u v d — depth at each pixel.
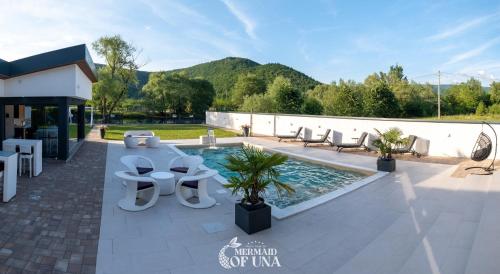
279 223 5.34
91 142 16.83
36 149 8.38
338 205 6.29
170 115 45.50
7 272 3.57
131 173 6.76
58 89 10.61
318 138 17.62
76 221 5.28
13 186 6.38
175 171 7.77
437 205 6.10
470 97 38.28
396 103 32.34
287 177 10.02
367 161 11.52
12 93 10.67
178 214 5.74
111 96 34.94
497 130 11.12
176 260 3.99
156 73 45.75
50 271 3.65
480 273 2.87
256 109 32.56
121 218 5.49
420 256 3.58
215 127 30.22
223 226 5.19
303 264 3.91
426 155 12.84
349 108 32.97
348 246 4.43
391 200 6.58
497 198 5.57
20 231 4.73
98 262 3.91
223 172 11.09
